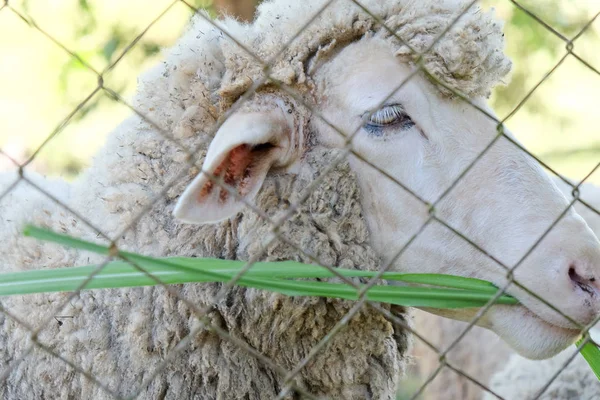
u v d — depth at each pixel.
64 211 2.95
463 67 2.79
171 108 2.92
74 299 2.76
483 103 2.90
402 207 2.85
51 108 8.11
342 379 2.98
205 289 2.78
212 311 2.80
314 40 2.90
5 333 2.79
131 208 2.84
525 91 8.80
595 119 8.96
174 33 7.80
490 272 2.75
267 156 2.81
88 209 2.92
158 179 2.88
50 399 2.75
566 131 8.96
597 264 2.66
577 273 2.64
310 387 3.01
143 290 2.78
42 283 1.91
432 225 2.83
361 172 2.89
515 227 2.72
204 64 2.96
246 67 2.88
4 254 2.89
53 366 2.74
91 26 7.51
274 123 2.77
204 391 2.83
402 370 3.25
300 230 2.85
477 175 2.79
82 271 1.94
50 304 2.75
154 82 3.01
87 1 7.52
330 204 2.87
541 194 2.77
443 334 5.30
